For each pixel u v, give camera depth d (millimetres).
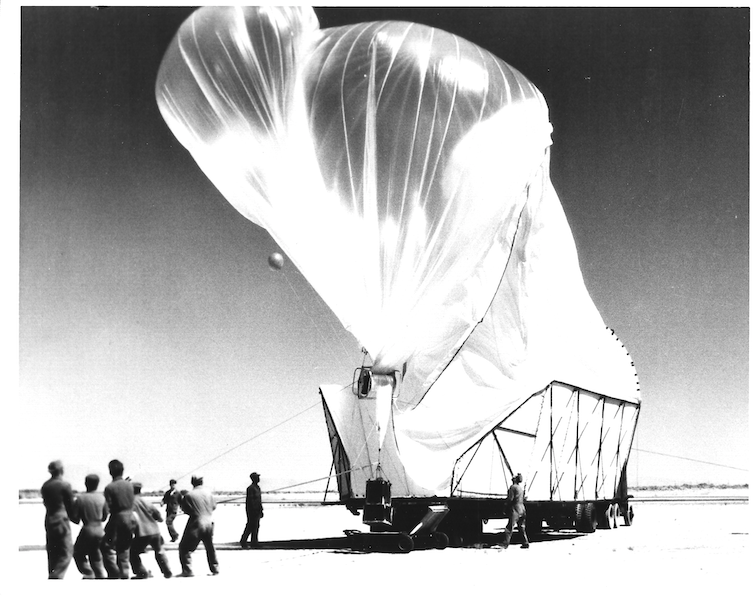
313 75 16734
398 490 18656
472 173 17141
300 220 17359
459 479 19312
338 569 15227
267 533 25688
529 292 21453
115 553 13461
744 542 21484
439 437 19328
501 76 18000
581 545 20688
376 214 17062
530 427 21016
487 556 17719
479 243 17734
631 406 25953
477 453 19906
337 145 16750
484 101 17219
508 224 18438
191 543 13812
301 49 16750
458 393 20219
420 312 17516
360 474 19562
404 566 15703
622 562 16625
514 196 18047
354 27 17219
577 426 22859
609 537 23422
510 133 17766
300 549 19469
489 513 20750
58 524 13023
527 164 18203
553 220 23047
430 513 18734
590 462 23531
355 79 16531
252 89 16453
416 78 16609
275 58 16344
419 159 16766
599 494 24234
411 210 17062
